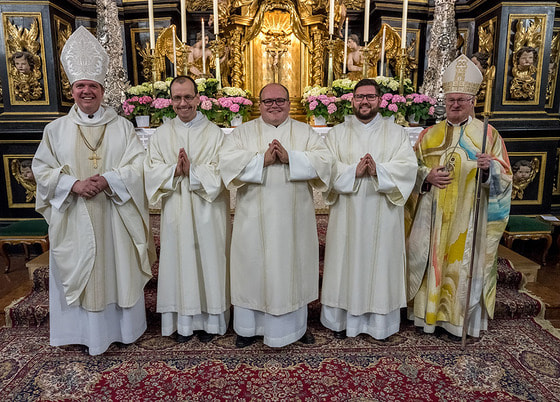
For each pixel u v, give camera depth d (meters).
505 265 3.76
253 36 5.46
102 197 2.60
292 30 5.48
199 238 2.69
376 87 2.64
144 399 2.33
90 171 2.58
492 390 2.41
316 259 2.80
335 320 2.88
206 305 2.79
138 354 2.76
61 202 2.48
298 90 5.66
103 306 2.63
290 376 2.52
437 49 4.66
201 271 2.77
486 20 5.04
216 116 4.14
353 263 2.71
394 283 2.77
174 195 2.66
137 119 4.23
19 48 4.71
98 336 2.63
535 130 4.73
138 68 5.75
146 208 2.76
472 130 2.75
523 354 2.78
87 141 2.58
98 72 2.53
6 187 4.92
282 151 2.47
